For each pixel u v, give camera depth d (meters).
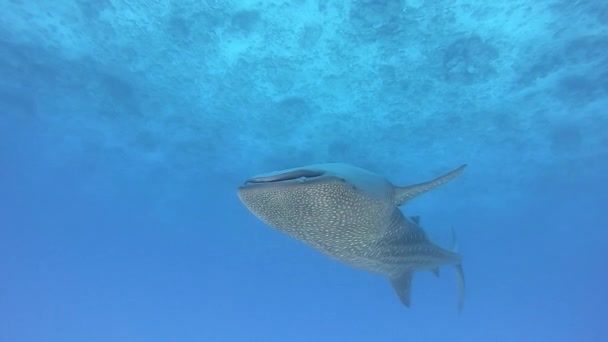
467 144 17.61
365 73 13.88
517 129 16.55
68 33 13.47
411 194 5.13
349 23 12.00
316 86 14.70
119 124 18.36
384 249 5.83
